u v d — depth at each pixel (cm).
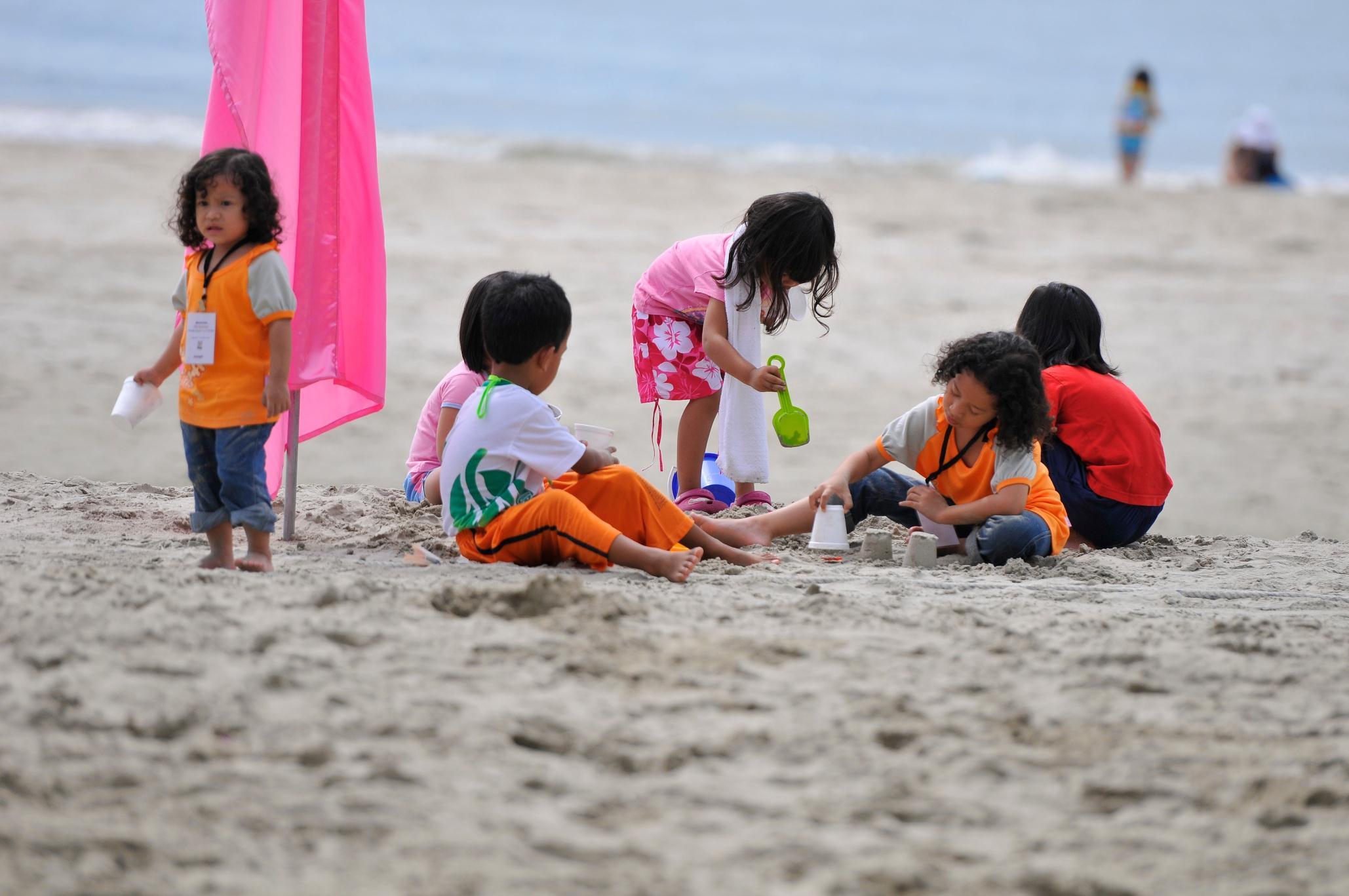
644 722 1032
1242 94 19438
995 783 962
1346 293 6094
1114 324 5319
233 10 1656
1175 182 10431
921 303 5509
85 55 15375
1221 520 3178
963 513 1747
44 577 1262
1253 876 849
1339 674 1211
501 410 1575
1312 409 4306
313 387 1884
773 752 995
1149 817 922
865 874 832
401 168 8125
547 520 1538
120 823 838
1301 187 10825
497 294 1593
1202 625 1353
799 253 1875
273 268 1460
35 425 3425
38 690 991
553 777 935
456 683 1080
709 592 1438
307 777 912
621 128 13212
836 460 3544
